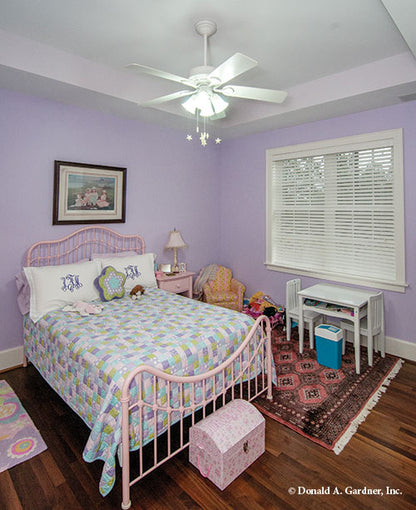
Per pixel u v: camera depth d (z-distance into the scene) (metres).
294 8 1.97
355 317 2.81
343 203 3.51
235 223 4.57
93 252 3.41
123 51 2.54
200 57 2.61
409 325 3.10
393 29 2.20
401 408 2.32
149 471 1.64
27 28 2.23
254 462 1.81
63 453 1.89
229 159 4.56
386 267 3.25
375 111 3.16
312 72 2.87
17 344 2.97
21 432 2.06
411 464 1.80
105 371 1.71
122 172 3.54
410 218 3.04
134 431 1.61
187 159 4.24
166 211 4.05
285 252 4.08
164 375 1.63
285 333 3.74
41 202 3.01
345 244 3.53
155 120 3.65
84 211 3.28
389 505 1.55
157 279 3.61
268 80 3.03
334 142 3.46
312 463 1.81
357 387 2.59
